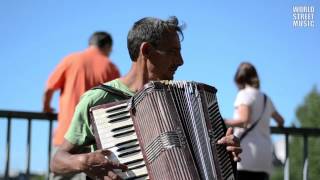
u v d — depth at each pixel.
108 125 4.73
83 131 4.97
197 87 4.68
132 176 4.60
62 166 4.81
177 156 4.47
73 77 8.74
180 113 4.58
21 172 8.43
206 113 4.64
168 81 4.66
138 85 5.00
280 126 9.03
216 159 4.56
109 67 8.95
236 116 8.44
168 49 4.95
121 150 4.66
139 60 5.00
